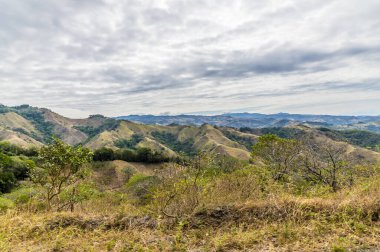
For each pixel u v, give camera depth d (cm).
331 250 333
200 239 402
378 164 1015
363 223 398
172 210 504
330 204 454
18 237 446
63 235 437
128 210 546
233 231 413
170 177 601
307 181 1067
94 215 508
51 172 720
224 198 538
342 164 1059
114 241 402
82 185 805
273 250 345
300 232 386
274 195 518
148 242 397
